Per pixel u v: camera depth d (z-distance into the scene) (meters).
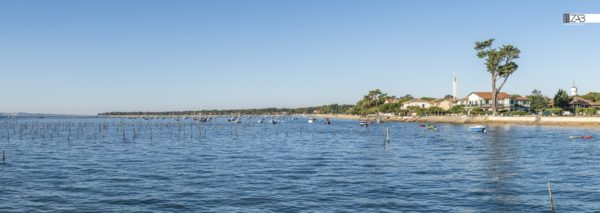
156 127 184.25
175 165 54.22
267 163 55.97
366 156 63.81
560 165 51.72
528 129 127.12
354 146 82.00
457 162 55.59
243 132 139.75
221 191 37.22
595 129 122.06
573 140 87.50
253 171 48.59
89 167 52.81
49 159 62.25
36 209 31.56
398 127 160.38
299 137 112.38
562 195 35.03
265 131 145.62
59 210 31.30
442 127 151.38
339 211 30.69
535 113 173.88
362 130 143.25
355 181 41.72
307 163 55.78
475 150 70.81
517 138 94.50
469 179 42.50
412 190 37.34
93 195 35.91
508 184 39.75
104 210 31.20
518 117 152.50
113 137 116.12
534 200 33.41
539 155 62.16
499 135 105.31
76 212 30.73
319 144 88.19
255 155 66.62
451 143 85.31
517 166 51.19
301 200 33.84
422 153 67.31
